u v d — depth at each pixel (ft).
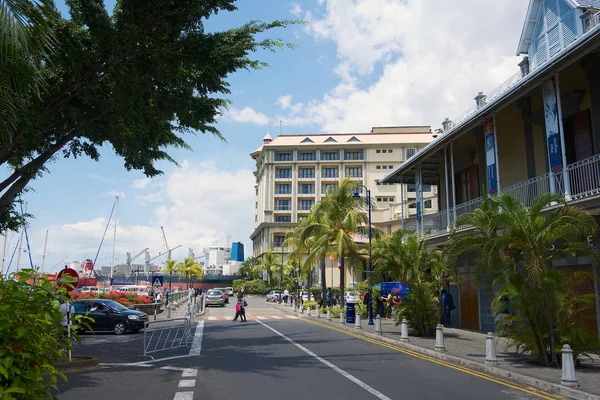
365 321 83.51
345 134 305.12
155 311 103.30
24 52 19.88
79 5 40.01
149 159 57.67
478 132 66.23
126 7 41.01
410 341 52.47
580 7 51.65
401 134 298.97
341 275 99.45
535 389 29.07
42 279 15.92
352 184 105.29
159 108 48.24
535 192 54.19
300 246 112.68
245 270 317.42
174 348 49.65
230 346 50.80
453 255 41.78
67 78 43.39
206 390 28.17
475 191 75.72
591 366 36.01
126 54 42.11
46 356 15.30
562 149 43.21
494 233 38.93
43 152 48.78
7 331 13.69
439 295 61.87
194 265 277.23
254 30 47.37
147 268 402.72
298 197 288.71
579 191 46.01
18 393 13.58
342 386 29.19
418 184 79.77
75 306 67.15
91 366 37.96
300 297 150.51
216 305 156.46
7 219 52.08
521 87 47.62
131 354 45.68
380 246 85.87
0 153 39.88
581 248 35.91
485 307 64.39
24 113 37.50
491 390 28.45
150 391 27.96
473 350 45.24
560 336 35.58
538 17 60.34
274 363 38.93
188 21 43.29
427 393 27.27
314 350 47.26
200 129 55.06
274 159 295.48
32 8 20.12
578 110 52.08
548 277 35.60
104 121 49.03
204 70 47.16
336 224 104.78
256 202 345.92
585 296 36.19
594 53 45.16
